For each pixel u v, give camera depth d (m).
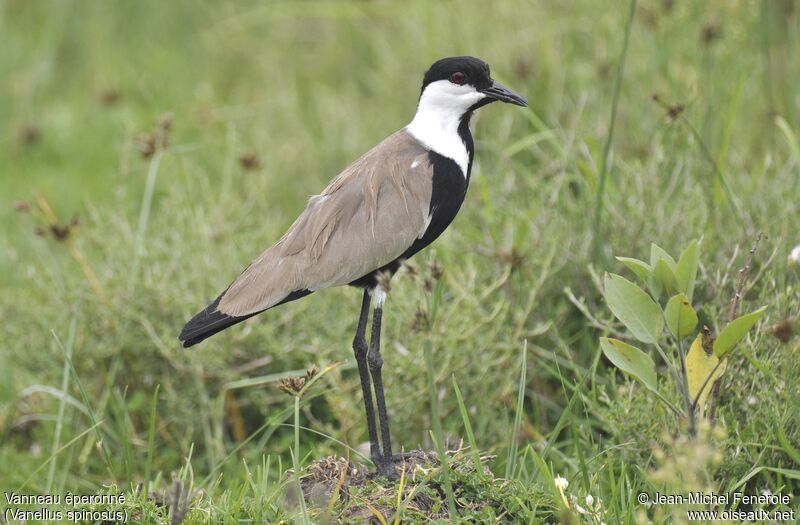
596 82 14.90
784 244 11.16
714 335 10.48
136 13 21.86
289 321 11.98
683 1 14.61
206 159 16.58
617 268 11.73
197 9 21.69
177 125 17.86
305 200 15.76
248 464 11.30
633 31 14.86
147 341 11.88
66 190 16.86
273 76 19.09
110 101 18.66
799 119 13.93
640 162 13.09
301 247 9.51
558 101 14.81
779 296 9.99
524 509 8.41
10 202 16.84
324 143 16.73
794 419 9.29
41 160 18.17
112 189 16.16
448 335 10.95
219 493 10.60
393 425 11.05
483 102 9.91
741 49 14.59
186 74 19.94
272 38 20.16
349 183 9.66
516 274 11.84
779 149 13.70
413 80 16.73
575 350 11.82
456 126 10.00
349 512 8.59
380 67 18.27
